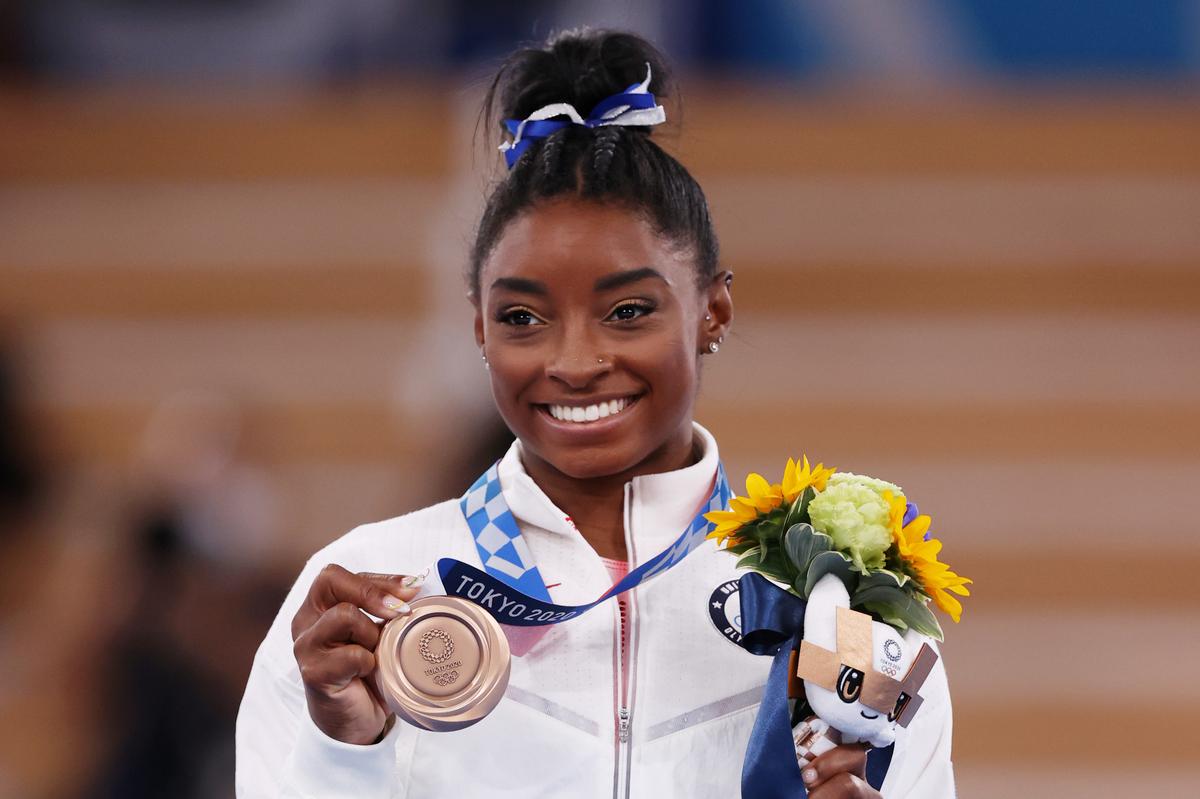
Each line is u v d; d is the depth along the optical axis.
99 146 21.97
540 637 6.50
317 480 19.50
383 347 20.75
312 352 20.62
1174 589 18.42
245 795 6.47
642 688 6.54
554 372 6.23
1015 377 19.92
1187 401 19.64
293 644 6.00
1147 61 21.81
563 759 6.39
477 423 11.31
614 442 6.34
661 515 6.69
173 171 21.94
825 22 21.64
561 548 6.65
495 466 6.91
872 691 5.84
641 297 6.31
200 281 21.31
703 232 6.71
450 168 21.62
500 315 6.38
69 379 20.34
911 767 6.69
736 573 6.78
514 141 6.83
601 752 6.41
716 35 21.53
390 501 17.67
